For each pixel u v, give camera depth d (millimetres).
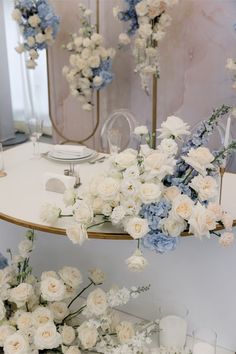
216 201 1223
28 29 2951
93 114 3422
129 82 3240
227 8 2711
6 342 1269
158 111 3199
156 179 1043
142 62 2865
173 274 1465
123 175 1056
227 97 2908
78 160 1873
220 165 1142
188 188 1067
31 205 1347
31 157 1972
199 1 2789
